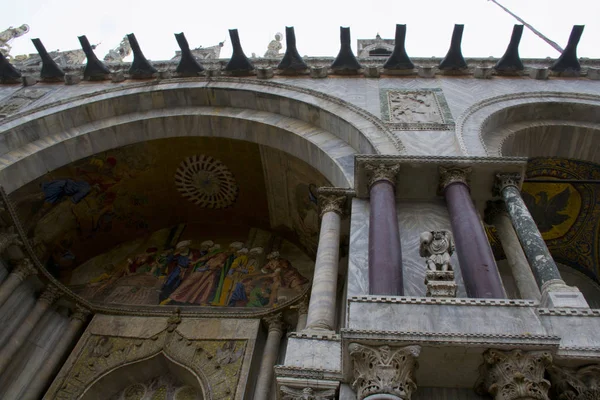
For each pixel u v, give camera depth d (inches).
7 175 367.6
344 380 179.9
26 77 462.6
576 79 418.6
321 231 286.7
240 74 443.2
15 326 359.9
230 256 462.0
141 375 365.1
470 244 230.7
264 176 444.1
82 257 466.3
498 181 281.7
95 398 353.1
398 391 157.6
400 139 326.6
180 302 414.9
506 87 406.3
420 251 225.8
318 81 428.5
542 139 381.4
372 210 258.1
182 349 364.5
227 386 332.2
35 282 391.2
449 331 173.2
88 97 424.2
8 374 343.0
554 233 415.2
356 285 224.8
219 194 473.4
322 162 357.7
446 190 274.8
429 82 420.8
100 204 454.0
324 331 213.3
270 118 405.7
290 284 422.3
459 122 345.1
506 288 369.4
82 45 458.6
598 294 401.4
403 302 185.0
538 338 164.7
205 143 436.8
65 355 379.6
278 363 356.8
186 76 444.8
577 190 394.6
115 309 406.0
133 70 451.5
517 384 158.1
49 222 429.4
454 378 174.2
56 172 414.0
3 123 390.3
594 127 375.2
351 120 358.9
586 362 166.4
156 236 490.9
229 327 378.9
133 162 441.7
